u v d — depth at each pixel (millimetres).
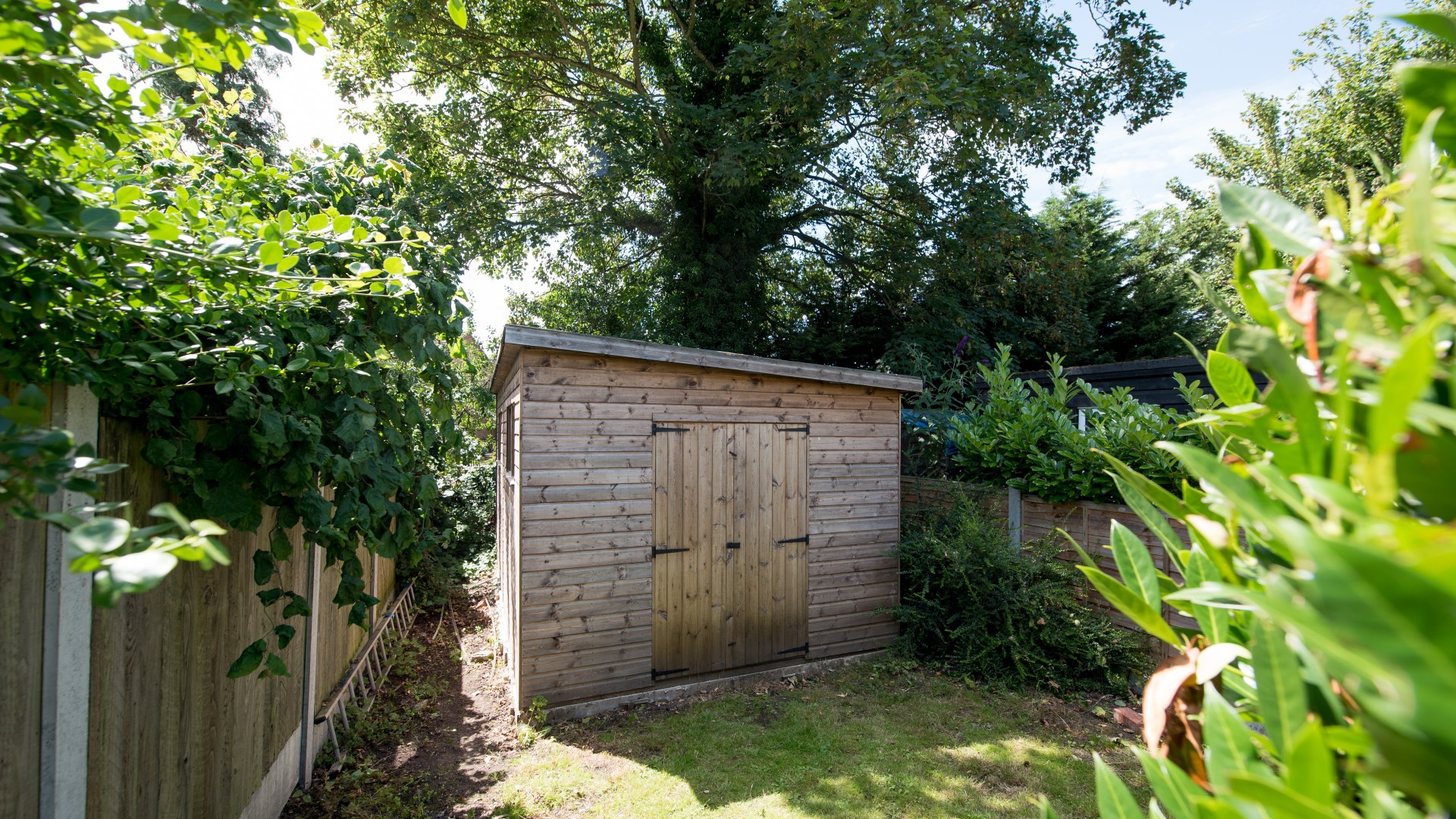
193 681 2414
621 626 4992
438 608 7719
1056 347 12883
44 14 1166
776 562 5645
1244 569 590
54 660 1682
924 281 11680
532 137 12898
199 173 2543
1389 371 341
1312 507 479
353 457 2541
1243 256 663
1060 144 11891
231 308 1960
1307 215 592
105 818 1911
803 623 5762
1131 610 707
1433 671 219
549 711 4715
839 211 13031
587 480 4895
